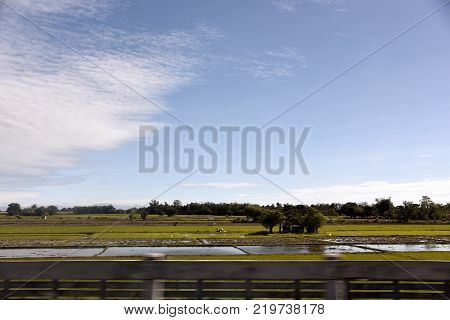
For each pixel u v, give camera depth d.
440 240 73.88
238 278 6.98
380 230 97.94
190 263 7.02
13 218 179.12
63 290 7.52
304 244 66.62
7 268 7.17
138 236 87.31
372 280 6.99
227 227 112.44
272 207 99.44
